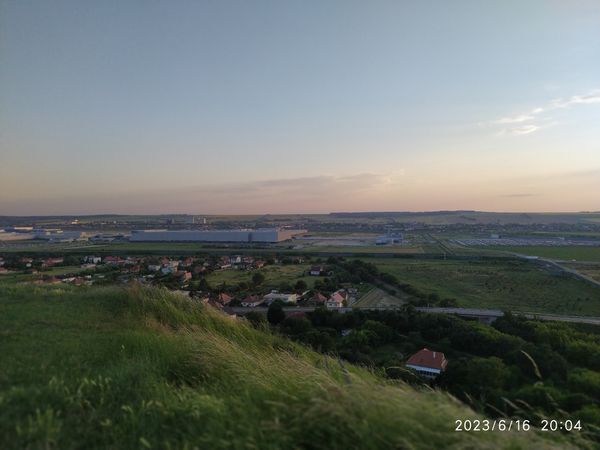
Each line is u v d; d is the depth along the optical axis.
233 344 7.70
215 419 3.84
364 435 3.41
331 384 4.34
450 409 3.89
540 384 7.40
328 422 3.60
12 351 6.40
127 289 12.41
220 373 5.65
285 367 5.93
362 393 4.02
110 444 3.58
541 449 3.56
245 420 3.76
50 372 5.44
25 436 3.50
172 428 3.80
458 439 3.45
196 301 12.23
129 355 6.44
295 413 3.82
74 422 3.86
